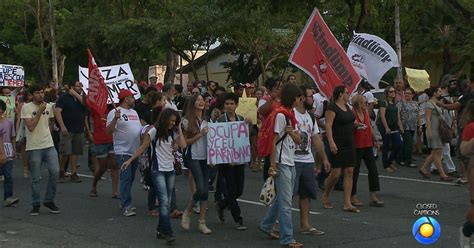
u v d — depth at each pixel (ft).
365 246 26.48
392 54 46.80
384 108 49.21
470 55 90.48
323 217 32.35
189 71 140.15
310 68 36.14
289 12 62.69
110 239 28.12
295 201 36.78
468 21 53.93
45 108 33.50
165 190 27.30
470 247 25.16
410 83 65.92
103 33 103.04
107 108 38.83
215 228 30.14
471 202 23.67
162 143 27.35
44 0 129.90
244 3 60.90
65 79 147.95
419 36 97.04
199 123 28.68
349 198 33.91
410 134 51.75
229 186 29.48
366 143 34.86
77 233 29.32
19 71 68.33
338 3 68.95
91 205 36.35
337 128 33.45
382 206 35.27
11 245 27.22
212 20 88.69
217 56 132.57
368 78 47.09
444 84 51.49
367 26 84.17
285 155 25.55
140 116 36.70
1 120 34.86
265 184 26.09
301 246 25.98
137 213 33.99
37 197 33.63
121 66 45.06
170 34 92.02
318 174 40.57
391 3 74.02
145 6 106.11
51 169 33.60
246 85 49.57
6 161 35.32
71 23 110.63
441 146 44.45
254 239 27.89
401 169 50.78
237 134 28.89
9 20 136.46
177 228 30.17
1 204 36.83
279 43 98.89
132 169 33.47
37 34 131.34
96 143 38.37
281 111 25.55
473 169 23.62
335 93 33.22
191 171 28.73
